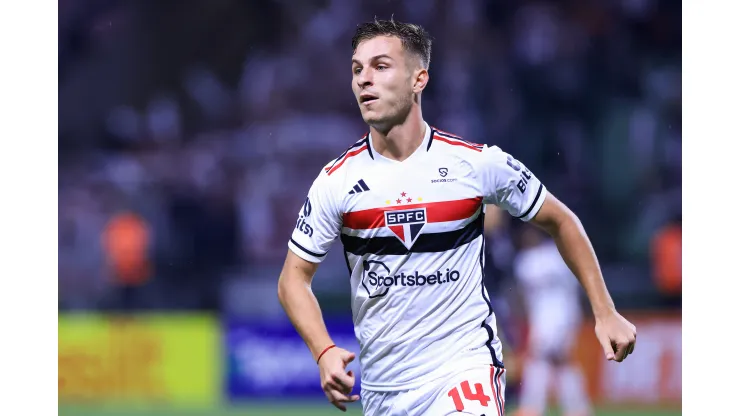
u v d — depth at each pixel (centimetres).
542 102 5359
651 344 3834
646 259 4631
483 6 5538
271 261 4722
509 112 5281
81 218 4619
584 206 4994
